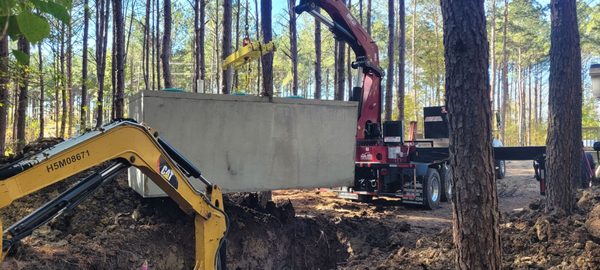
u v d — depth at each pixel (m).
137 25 27.03
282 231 7.34
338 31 10.19
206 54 33.44
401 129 10.56
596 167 11.05
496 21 34.00
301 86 44.34
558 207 6.27
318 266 7.46
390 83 17.64
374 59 10.53
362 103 10.62
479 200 3.53
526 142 40.56
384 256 6.57
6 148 11.96
